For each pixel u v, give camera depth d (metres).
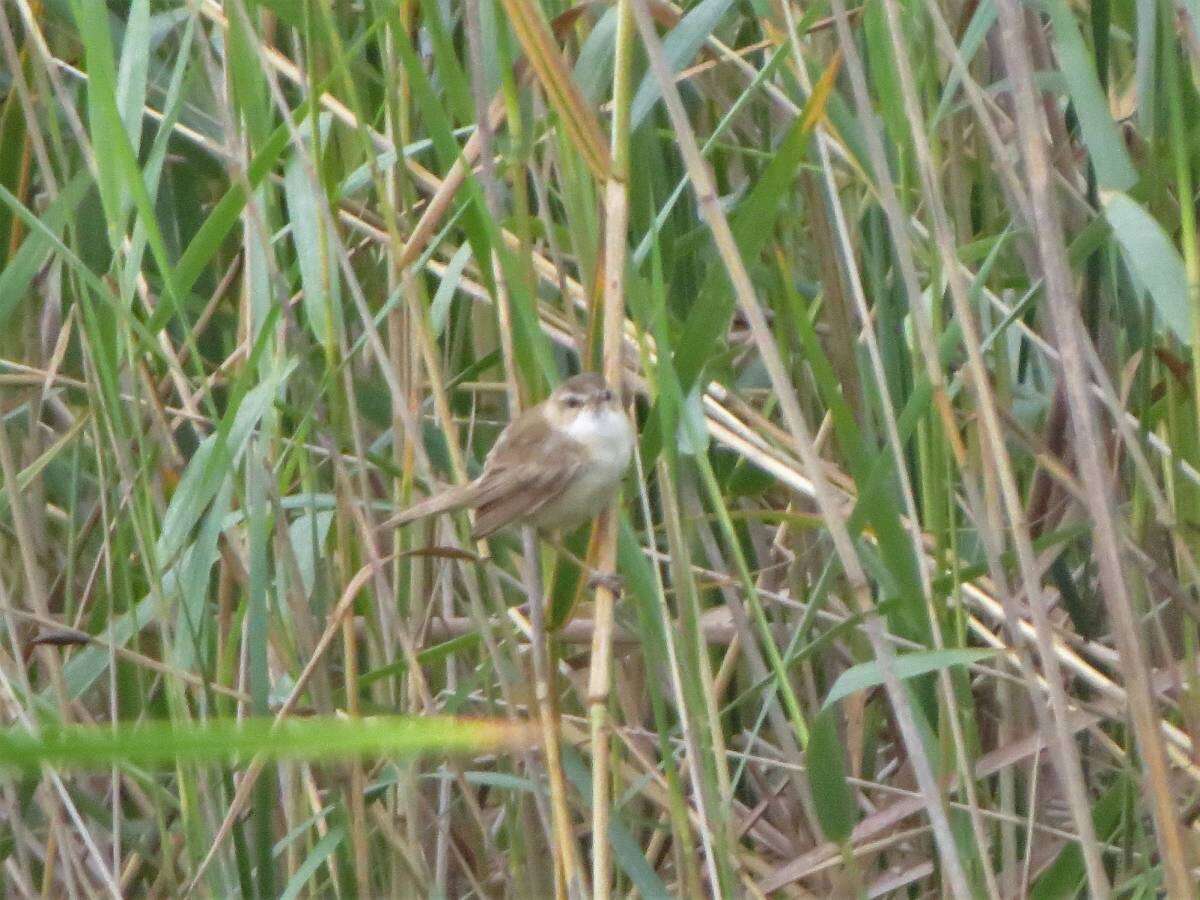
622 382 6.69
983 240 7.86
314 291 7.04
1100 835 7.67
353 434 7.12
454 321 9.56
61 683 7.50
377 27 6.74
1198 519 7.84
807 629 7.34
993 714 9.02
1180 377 6.86
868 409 7.87
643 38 5.85
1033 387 8.84
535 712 6.98
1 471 8.49
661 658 6.67
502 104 7.00
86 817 8.89
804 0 8.76
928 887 8.68
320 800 8.57
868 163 7.07
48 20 9.23
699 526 8.47
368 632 8.39
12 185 8.33
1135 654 5.70
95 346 6.86
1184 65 6.98
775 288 8.28
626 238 6.31
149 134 8.73
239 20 6.64
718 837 6.46
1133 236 5.70
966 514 8.49
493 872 8.86
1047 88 7.43
